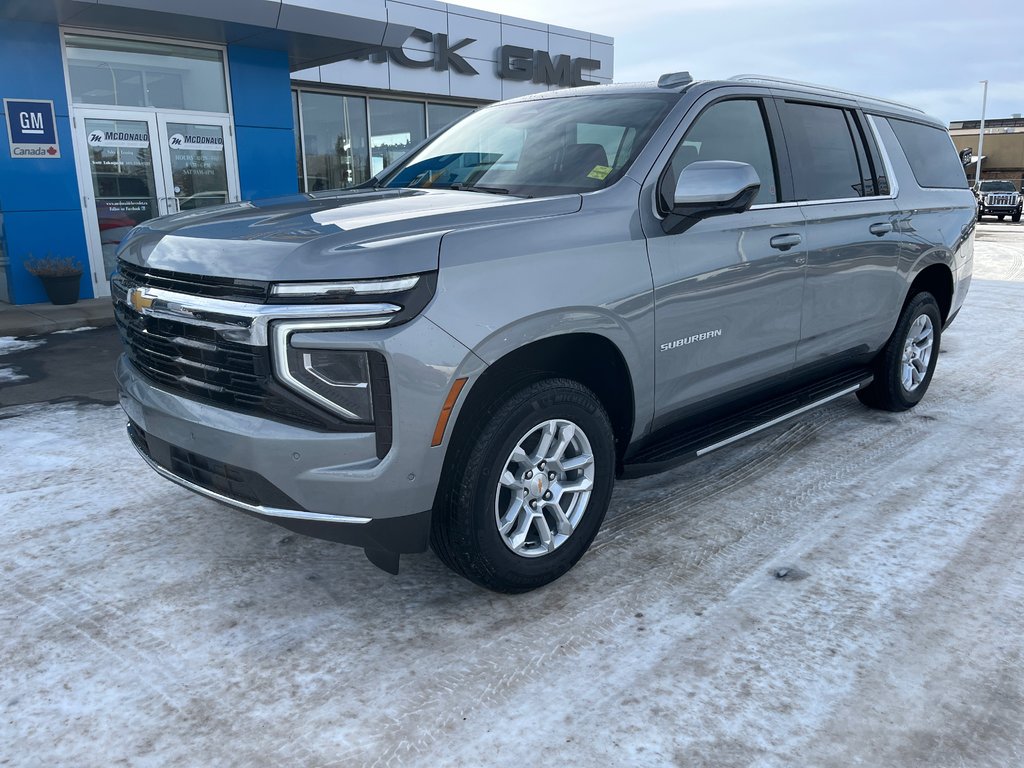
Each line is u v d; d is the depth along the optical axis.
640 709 2.32
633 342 3.04
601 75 19.80
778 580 3.08
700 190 3.00
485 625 2.77
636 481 4.12
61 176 10.51
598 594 2.98
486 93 17.38
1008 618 2.81
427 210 2.87
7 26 9.87
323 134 15.72
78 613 2.84
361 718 2.29
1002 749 2.16
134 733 2.22
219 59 11.88
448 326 2.48
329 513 2.49
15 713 2.30
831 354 4.31
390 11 15.26
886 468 4.29
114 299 3.20
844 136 4.42
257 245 2.54
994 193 35.22
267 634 2.71
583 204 2.99
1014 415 5.27
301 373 2.41
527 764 2.10
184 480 2.81
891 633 2.71
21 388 6.03
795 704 2.35
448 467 2.68
